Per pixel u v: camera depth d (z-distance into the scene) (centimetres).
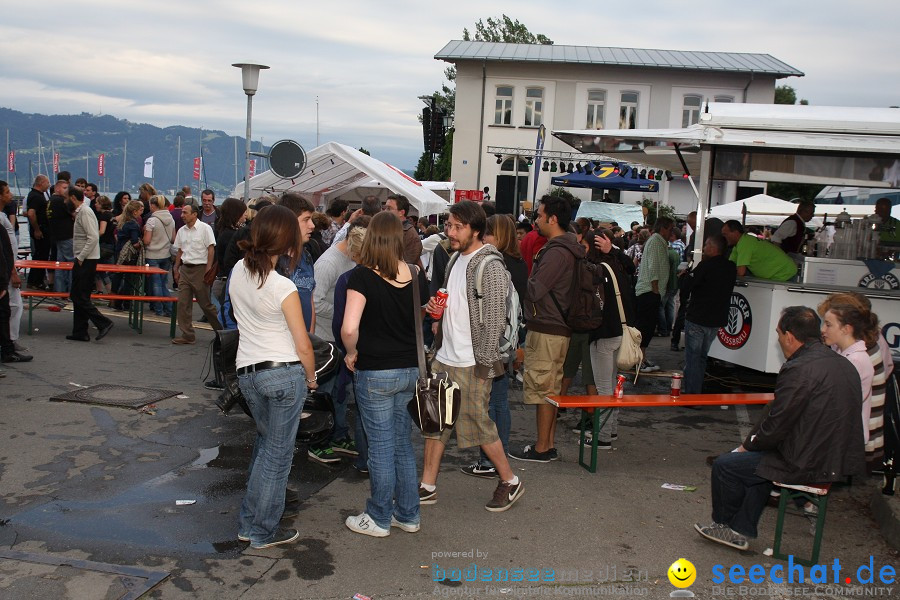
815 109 773
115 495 461
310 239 703
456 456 591
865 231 782
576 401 547
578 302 550
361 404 414
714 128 729
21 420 589
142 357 838
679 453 618
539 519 466
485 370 456
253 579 370
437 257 740
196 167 3747
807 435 402
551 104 3209
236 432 595
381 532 426
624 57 3228
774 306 747
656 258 902
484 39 5200
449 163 3972
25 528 408
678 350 1130
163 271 967
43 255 1245
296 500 469
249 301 382
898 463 502
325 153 1256
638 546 435
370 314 404
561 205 548
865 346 496
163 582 361
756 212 1439
